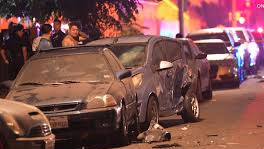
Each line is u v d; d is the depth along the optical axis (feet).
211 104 135.13
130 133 89.04
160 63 97.71
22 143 65.41
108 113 78.43
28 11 133.39
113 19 151.33
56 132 77.46
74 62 87.66
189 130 95.91
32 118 67.62
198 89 132.05
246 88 174.60
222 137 86.53
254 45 232.53
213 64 173.47
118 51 99.14
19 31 118.73
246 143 80.59
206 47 179.93
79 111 77.51
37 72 86.84
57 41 122.42
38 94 80.12
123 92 83.66
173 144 80.84
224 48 179.42
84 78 85.20
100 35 150.71
